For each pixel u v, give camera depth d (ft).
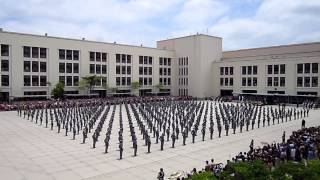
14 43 254.68
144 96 335.26
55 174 79.56
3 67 250.78
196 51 356.79
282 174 54.34
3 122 168.35
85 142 118.32
